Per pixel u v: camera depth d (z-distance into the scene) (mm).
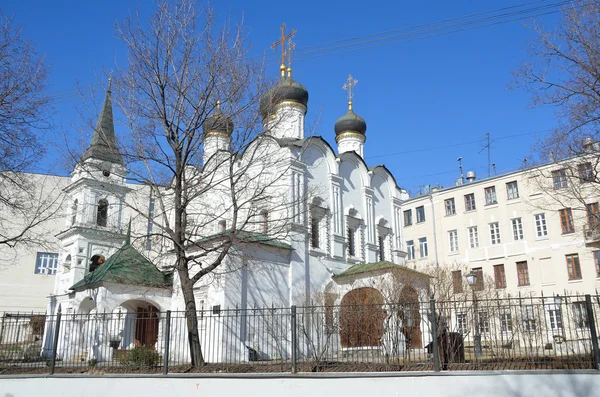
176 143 20875
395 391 13953
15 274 51906
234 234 21000
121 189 36656
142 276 28922
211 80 21094
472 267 49125
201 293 28297
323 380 14469
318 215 34125
